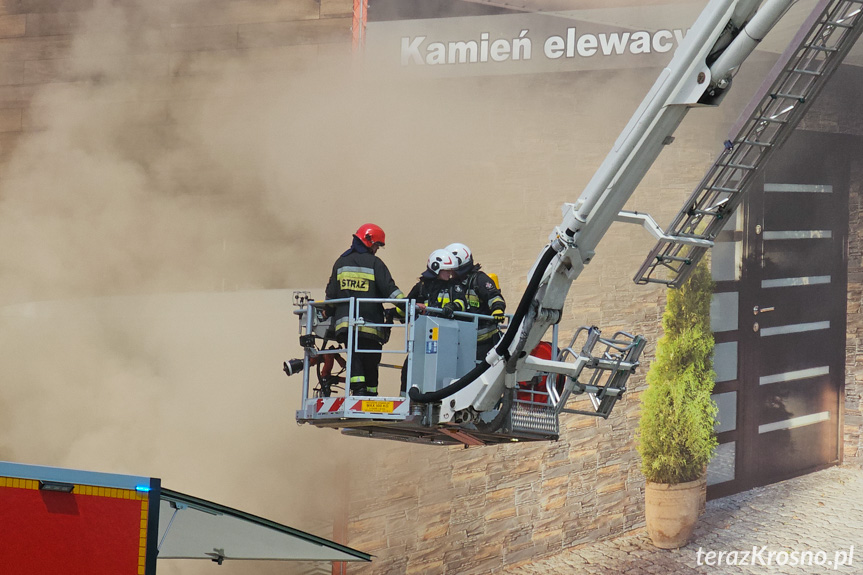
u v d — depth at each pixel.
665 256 27.83
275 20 47.19
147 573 20.44
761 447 47.97
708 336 43.47
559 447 43.56
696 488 43.16
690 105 23.94
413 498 42.56
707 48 23.52
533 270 25.44
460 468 42.66
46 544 19.73
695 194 26.59
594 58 44.09
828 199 49.53
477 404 25.81
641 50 43.88
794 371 48.91
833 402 49.47
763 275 48.41
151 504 20.72
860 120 49.09
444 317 27.06
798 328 49.12
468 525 42.50
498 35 44.56
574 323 44.06
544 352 28.64
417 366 26.92
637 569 41.97
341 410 27.12
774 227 48.62
